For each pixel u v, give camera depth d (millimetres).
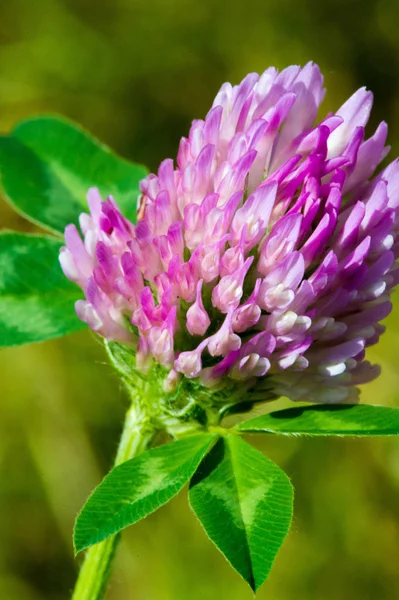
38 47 388
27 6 388
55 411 345
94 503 167
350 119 176
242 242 171
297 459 337
